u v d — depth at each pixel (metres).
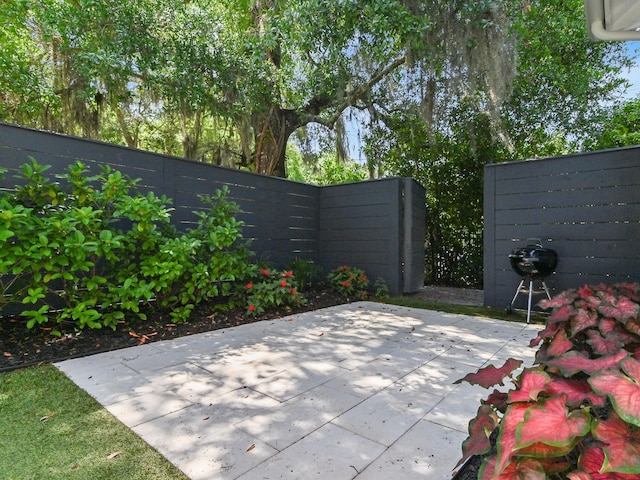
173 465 1.35
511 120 6.02
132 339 2.97
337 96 6.02
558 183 3.92
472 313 4.19
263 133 6.65
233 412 1.78
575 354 0.93
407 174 6.99
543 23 5.74
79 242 2.73
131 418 1.70
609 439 0.65
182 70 5.23
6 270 2.51
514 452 0.68
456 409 1.82
